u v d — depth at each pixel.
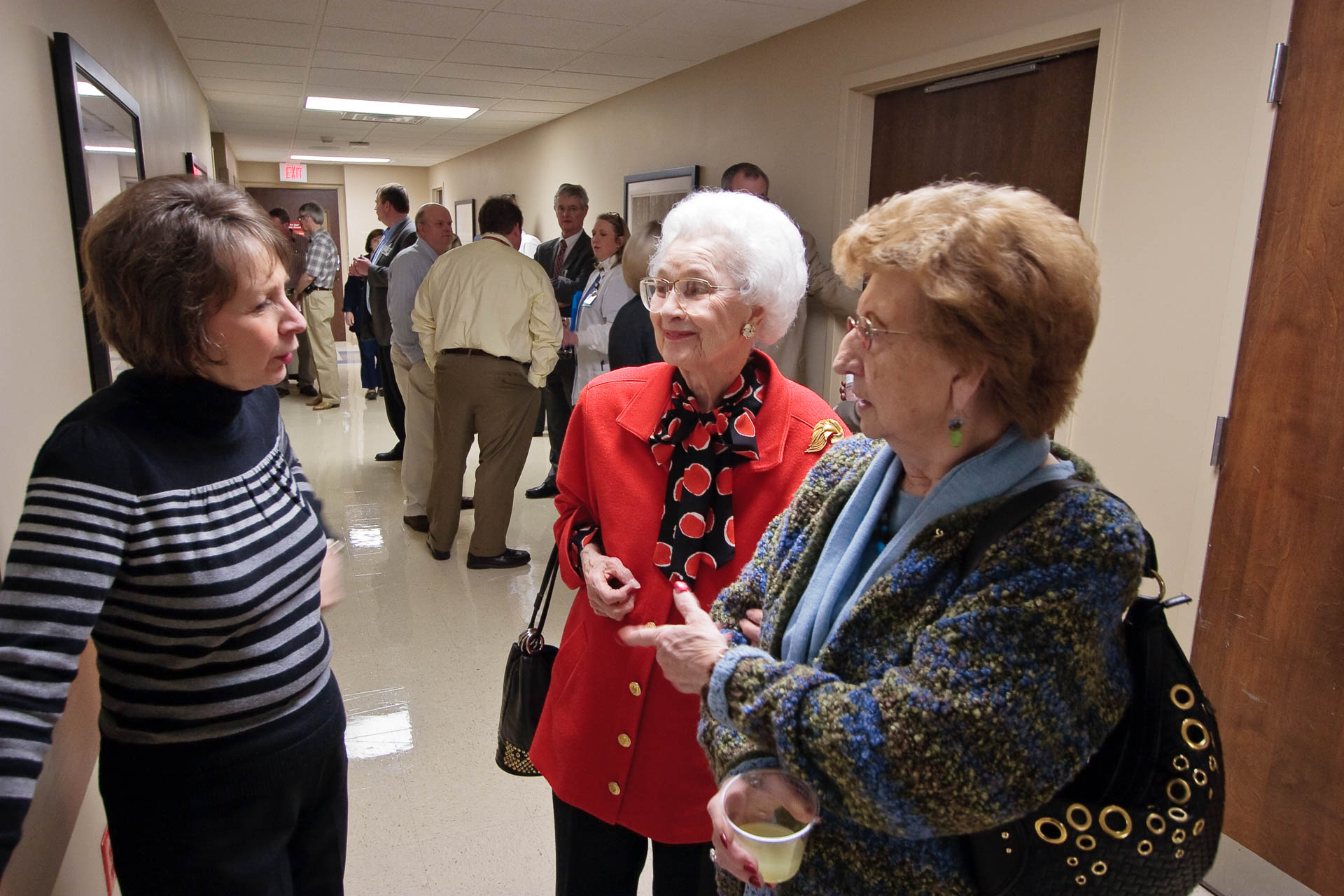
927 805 0.65
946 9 2.99
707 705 0.80
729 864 0.74
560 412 4.53
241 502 1.01
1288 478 1.84
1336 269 1.74
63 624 0.83
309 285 6.68
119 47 2.45
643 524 1.15
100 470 0.88
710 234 1.09
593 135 6.23
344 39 4.29
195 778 1.01
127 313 0.89
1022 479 0.71
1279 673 1.87
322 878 1.25
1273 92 1.86
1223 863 1.94
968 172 3.10
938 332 0.68
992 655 0.64
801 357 3.66
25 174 1.33
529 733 1.40
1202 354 2.12
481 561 3.58
